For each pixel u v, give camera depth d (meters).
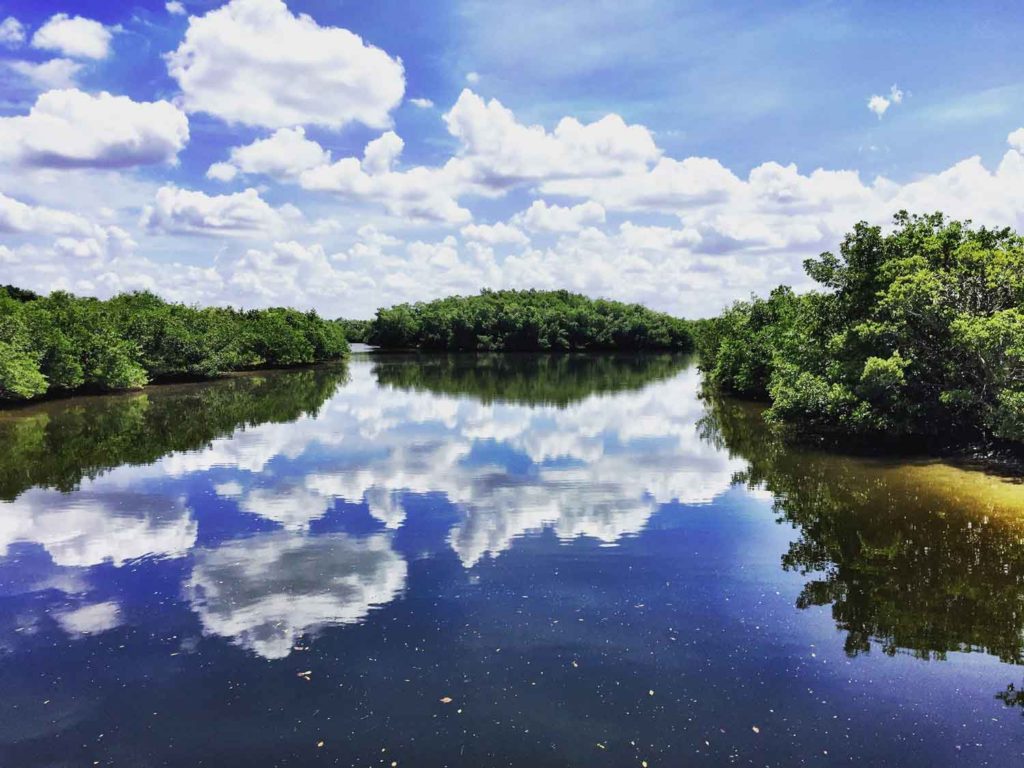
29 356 35.47
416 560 12.22
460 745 6.87
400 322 113.06
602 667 8.40
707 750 6.78
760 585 10.98
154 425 28.84
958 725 7.22
